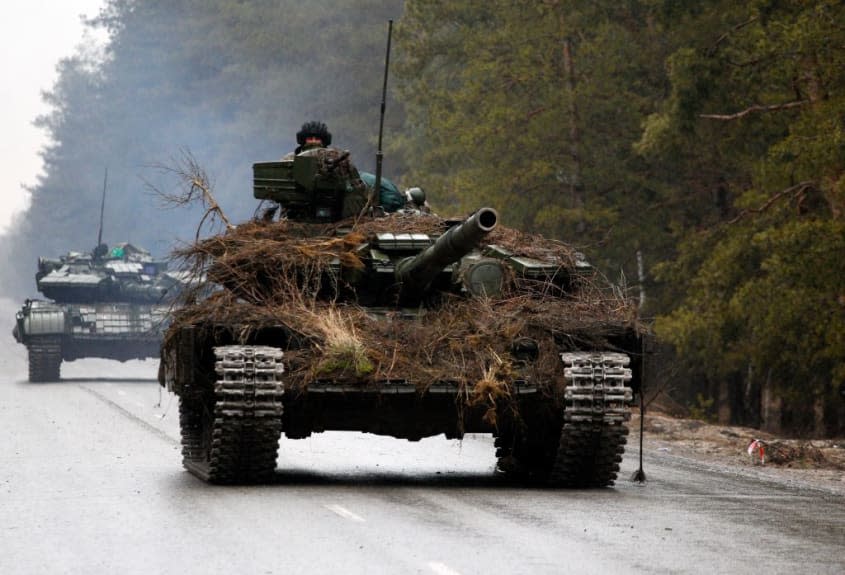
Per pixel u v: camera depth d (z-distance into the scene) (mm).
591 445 33500
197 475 35812
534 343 34188
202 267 36438
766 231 66250
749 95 75688
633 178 91875
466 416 34156
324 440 49406
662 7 81812
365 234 37000
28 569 22094
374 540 24812
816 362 73250
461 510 29359
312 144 40656
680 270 84188
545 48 96188
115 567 22172
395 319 34750
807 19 65312
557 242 38250
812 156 64062
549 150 94688
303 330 33312
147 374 102188
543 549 24000
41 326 87125
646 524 27688
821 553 24312
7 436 49156
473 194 93750
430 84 129000
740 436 59438
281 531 25922
